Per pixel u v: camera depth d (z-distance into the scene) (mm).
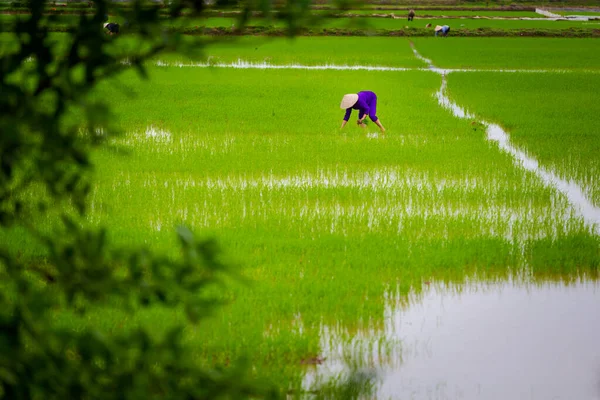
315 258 21312
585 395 15398
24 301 7238
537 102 51656
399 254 21719
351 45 96375
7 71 7230
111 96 51406
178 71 67312
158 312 16984
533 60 81875
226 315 17281
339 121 42438
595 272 21453
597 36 119188
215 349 15695
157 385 7320
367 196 27906
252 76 64500
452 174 31453
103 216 24469
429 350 16938
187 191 27656
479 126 40938
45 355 7062
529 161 34750
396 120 42750
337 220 24969
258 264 20766
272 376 14641
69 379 7066
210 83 59531
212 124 41344
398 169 32125
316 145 35812
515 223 25062
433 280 20672
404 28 119750
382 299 19172
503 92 56406
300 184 29953
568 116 45969
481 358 16750
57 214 23406
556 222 25516
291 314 17859
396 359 16453
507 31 119562
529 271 21375
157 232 22875
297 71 68438
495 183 30062
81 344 7133
